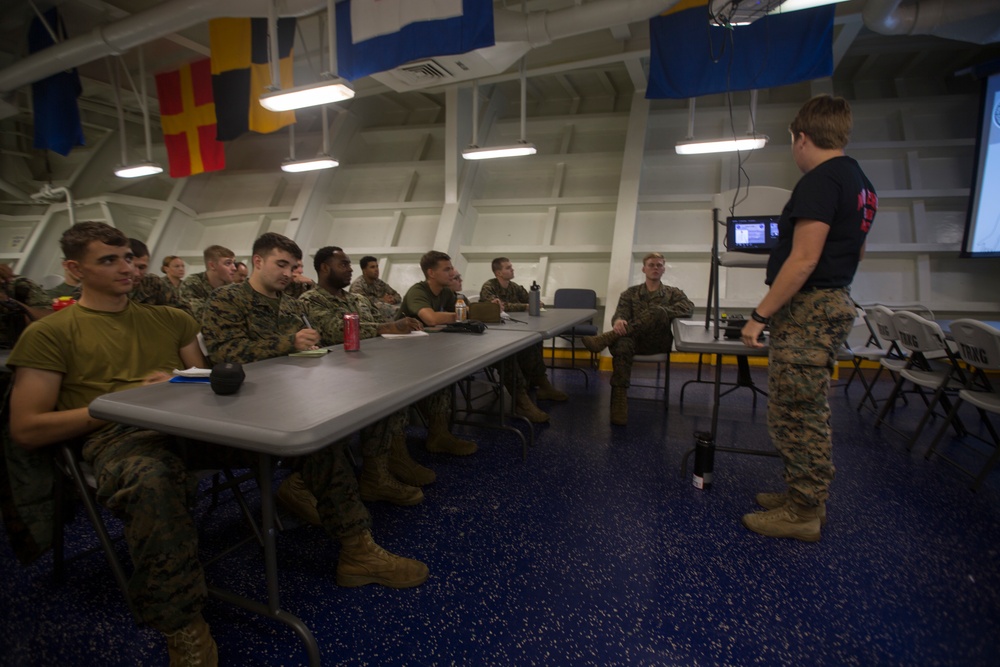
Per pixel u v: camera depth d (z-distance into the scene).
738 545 1.79
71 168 8.70
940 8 4.02
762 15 3.32
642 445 2.86
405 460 2.31
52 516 1.52
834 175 1.58
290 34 4.51
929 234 5.03
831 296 1.65
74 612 1.45
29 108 6.78
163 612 1.11
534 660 1.25
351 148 7.37
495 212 6.50
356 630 1.36
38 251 7.86
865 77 6.07
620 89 6.88
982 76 4.61
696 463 2.27
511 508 2.08
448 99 6.17
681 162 5.86
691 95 4.16
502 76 5.91
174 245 7.48
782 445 1.81
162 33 4.74
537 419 3.31
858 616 1.41
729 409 3.65
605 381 4.70
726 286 5.37
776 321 1.77
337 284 2.54
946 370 2.96
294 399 1.16
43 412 1.32
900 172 5.24
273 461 1.79
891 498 2.16
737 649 1.29
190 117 5.93
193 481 1.29
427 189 6.84
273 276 1.94
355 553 1.54
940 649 1.28
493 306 3.05
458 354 1.79
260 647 1.30
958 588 1.53
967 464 2.55
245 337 1.85
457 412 3.31
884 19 4.03
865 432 3.11
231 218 7.45
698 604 1.47
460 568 1.65
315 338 1.78
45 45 5.70
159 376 1.47
